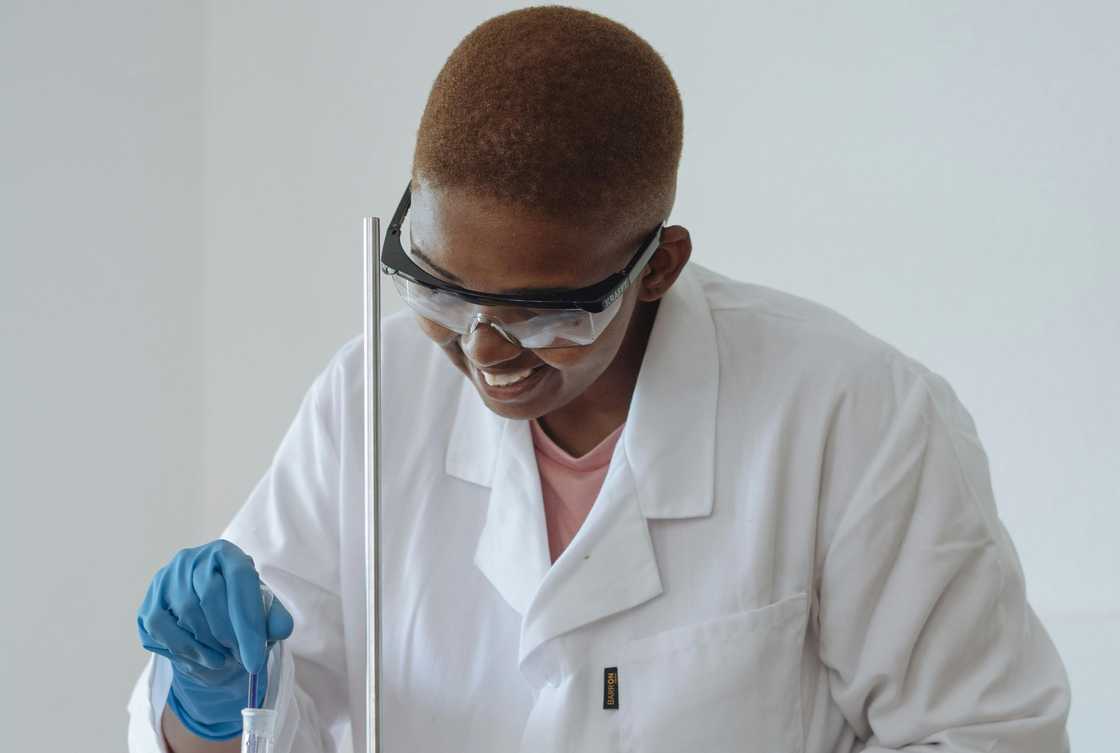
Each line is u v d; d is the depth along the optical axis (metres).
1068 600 2.16
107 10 2.54
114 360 2.56
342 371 1.41
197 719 1.18
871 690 1.23
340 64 2.68
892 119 2.30
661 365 1.32
